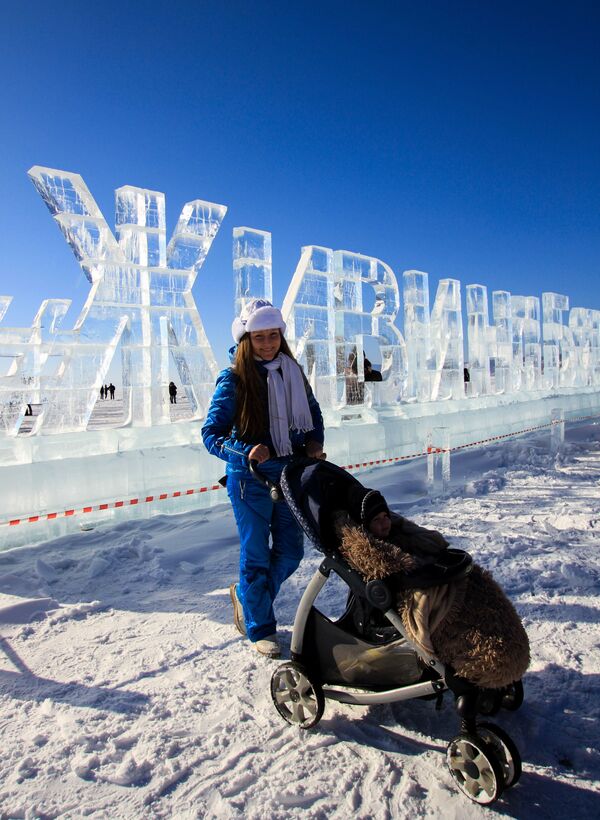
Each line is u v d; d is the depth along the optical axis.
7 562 5.09
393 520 2.76
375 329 10.10
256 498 3.27
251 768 2.41
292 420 3.30
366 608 2.77
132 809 2.20
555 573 4.38
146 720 2.76
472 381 12.76
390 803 2.21
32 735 2.67
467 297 12.75
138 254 7.05
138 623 3.83
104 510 6.24
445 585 2.34
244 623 3.49
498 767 2.12
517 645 2.27
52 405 6.42
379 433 9.09
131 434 6.70
